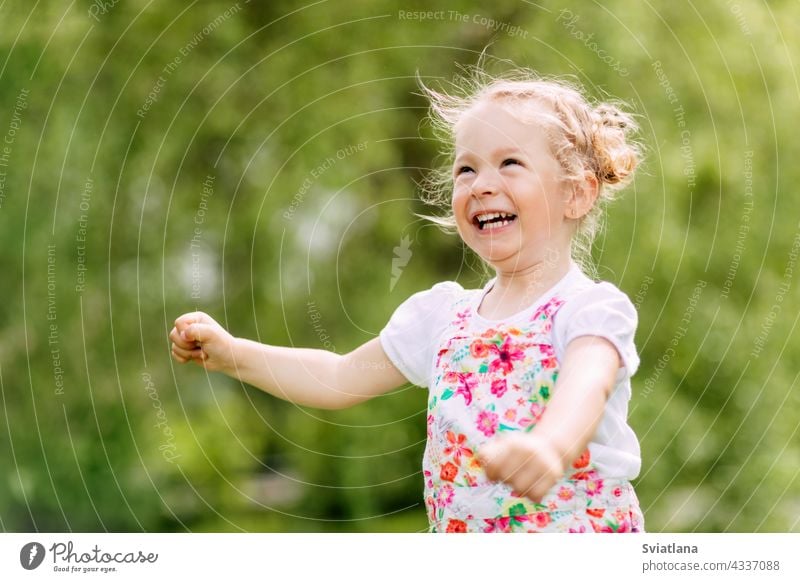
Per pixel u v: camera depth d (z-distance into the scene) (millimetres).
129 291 4703
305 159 4695
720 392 4727
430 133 4723
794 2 4859
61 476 4762
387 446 5160
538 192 2033
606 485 1949
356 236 4773
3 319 4633
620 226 4512
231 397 5293
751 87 4707
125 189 4625
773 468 4691
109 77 4605
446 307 2201
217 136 4699
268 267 4719
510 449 1497
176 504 5051
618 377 1874
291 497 5242
